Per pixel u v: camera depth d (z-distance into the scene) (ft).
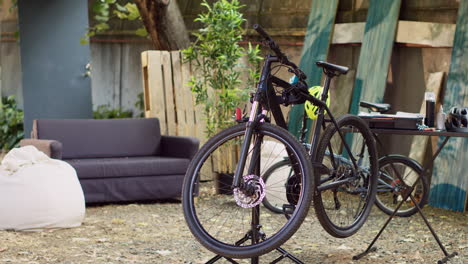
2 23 32.40
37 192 14.55
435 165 18.08
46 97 25.18
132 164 18.01
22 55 24.97
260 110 10.34
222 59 19.04
